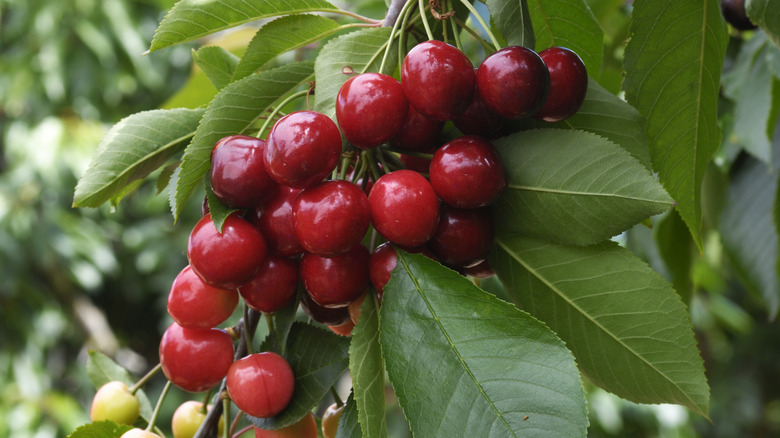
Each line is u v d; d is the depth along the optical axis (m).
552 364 0.70
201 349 0.77
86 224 3.47
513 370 0.70
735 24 0.95
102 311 4.02
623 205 0.73
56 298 3.53
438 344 0.71
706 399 0.74
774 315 0.97
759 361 4.02
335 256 0.72
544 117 0.74
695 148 0.80
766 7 0.79
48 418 3.07
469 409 0.69
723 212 0.98
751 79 0.94
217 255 0.73
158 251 3.22
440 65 0.72
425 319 0.71
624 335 0.75
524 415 0.69
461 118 0.74
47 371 3.38
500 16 0.76
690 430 2.66
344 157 0.75
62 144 3.27
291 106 0.86
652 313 0.74
